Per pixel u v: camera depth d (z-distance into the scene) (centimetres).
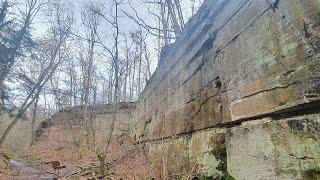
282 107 209
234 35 294
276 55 219
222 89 319
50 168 1042
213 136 337
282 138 206
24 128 2880
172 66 562
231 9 303
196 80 411
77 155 1241
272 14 226
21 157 1562
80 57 2108
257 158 237
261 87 238
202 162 361
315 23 178
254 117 251
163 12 1101
